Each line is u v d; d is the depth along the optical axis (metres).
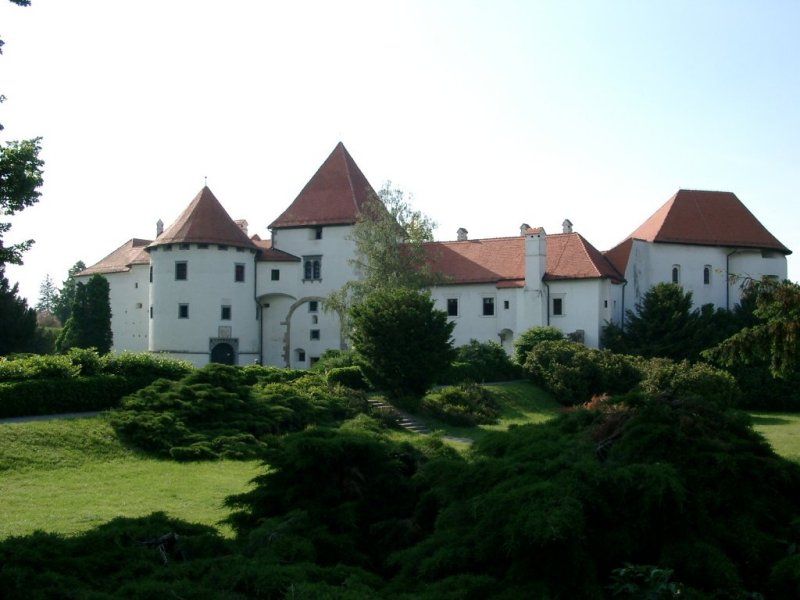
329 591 7.16
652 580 6.55
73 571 7.99
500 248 62.31
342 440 10.28
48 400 26.95
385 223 54.28
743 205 67.25
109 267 73.00
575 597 6.67
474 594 6.85
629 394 8.88
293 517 9.28
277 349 60.12
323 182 62.84
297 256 60.75
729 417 8.52
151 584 7.42
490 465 8.27
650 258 63.59
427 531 9.45
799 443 33.69
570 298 57.09
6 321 56.97
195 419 27.78
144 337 68.62
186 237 56.66
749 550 7.14
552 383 47.88
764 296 20.12
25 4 13.51
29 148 16.02
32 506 17.33
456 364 47.66
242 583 7.61
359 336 38.66
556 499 6.91
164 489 19.88
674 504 7.19
